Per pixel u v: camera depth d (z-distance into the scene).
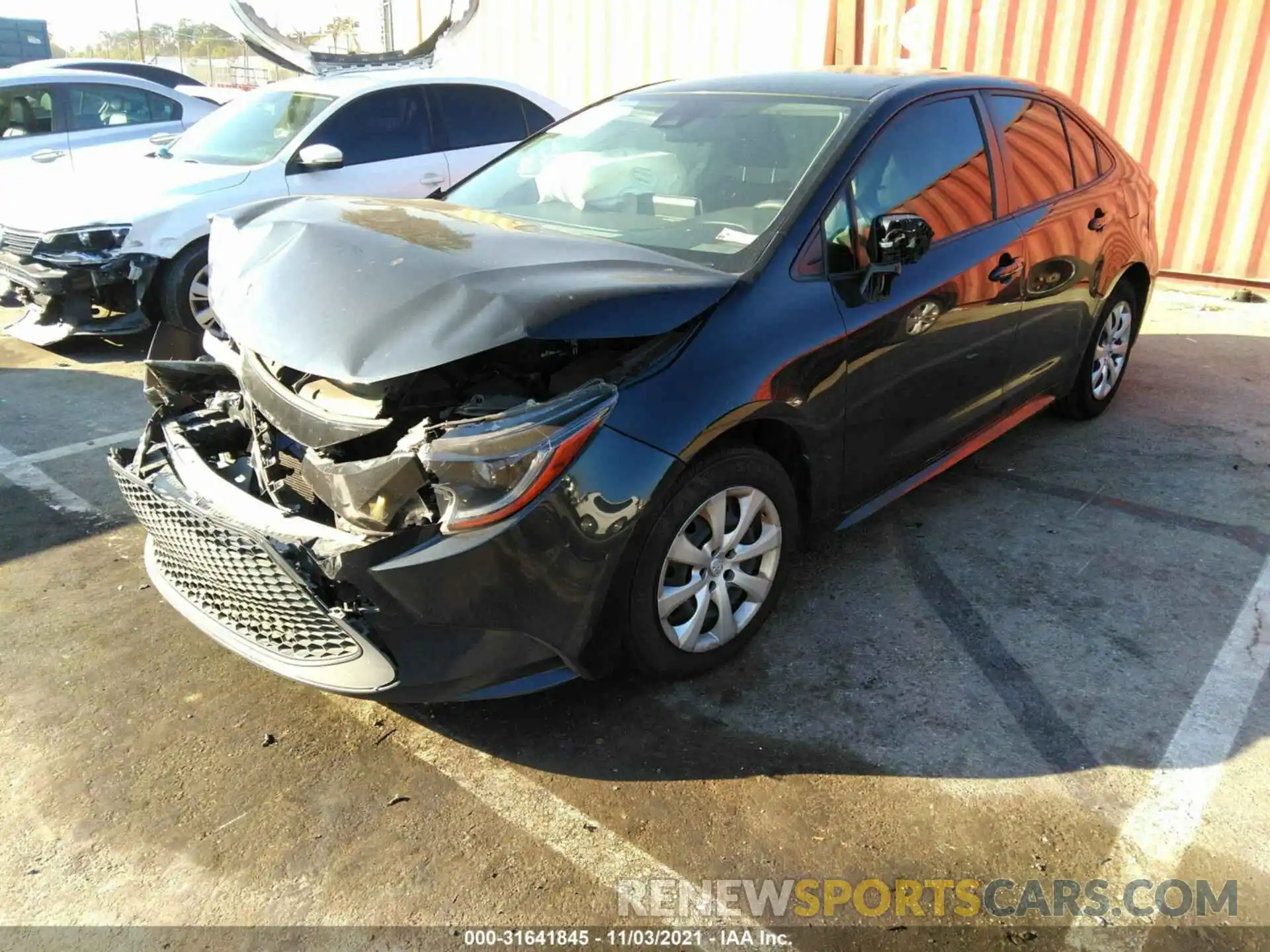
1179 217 7.93
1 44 30.70
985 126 3.83
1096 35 7.79
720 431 2.61
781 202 3.06
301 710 2.82
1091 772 2.57
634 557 2.55
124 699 2.86
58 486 4.27
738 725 2.76
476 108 7.25
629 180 3.46
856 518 3.40
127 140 9.53
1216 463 4.56
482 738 2.71
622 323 2.43
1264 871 2.27
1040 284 3.99
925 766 2.59
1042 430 5.00
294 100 6.82
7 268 5.92
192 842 2.35
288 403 2.62
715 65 9.59
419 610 2.32
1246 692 2.90
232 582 2.50
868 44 8.83
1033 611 3.33
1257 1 7.16
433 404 2.49
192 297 5.99
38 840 2.35
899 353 3.23
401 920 2.14
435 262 2.55
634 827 2.40
